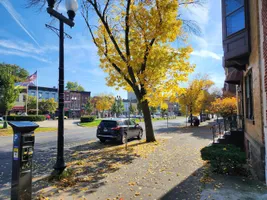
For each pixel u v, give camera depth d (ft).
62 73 18.44
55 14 17.57
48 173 20.40
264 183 16.37
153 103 39.40
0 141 44.50
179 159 24.64
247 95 29.32
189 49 35.76
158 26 31.22
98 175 18.85
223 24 26.66
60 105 18.33
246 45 23.11
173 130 68.54
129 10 33.91
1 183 17.72
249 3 23.09
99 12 34.14
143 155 27.25
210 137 46.21
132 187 15.78
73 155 28.45
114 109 235.40
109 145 37.96
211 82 89.15
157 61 34.78
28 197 12.28
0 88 71.82
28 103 178.91
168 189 15.28
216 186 15.66
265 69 17.24
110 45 38.58
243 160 18.20
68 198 13.83
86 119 121.19
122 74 36.17
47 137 51.90
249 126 26.66
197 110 89.45
